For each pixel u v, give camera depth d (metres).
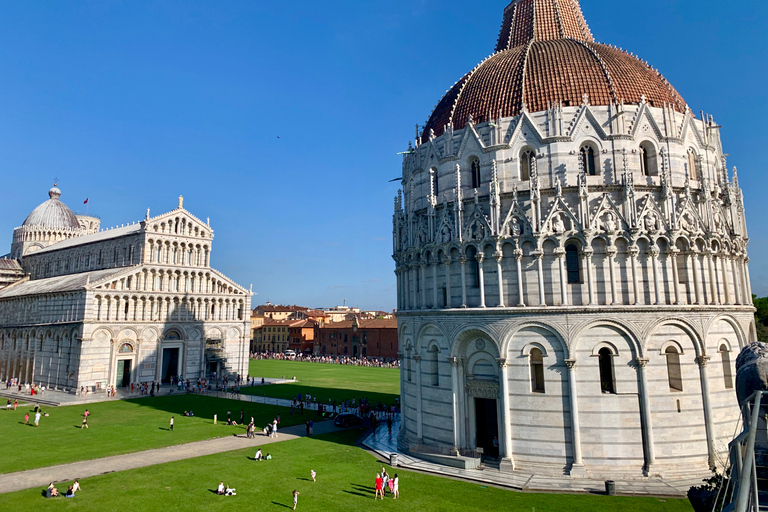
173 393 97.88
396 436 60.88
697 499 28.09
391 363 168.75
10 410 78.62
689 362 45.44
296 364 175.62
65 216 161.12
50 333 105.81
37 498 38.84
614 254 46.03
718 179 54.50
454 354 49.81
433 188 56.62
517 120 51.00
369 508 36.84
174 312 110.62
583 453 43.81
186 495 39.72
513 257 48.09
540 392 45.62
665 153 49.28
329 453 53.16
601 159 48.88
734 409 46.97
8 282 146.00
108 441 57.84
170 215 112.62
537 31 64.88
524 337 46.47
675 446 43.69
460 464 46.75
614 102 50.25
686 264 47.34
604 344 44.97
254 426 66.44
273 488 41.44
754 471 16.70
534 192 47.72
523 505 37.00
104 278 100.56
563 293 45.88
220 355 117.06
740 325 49.66
